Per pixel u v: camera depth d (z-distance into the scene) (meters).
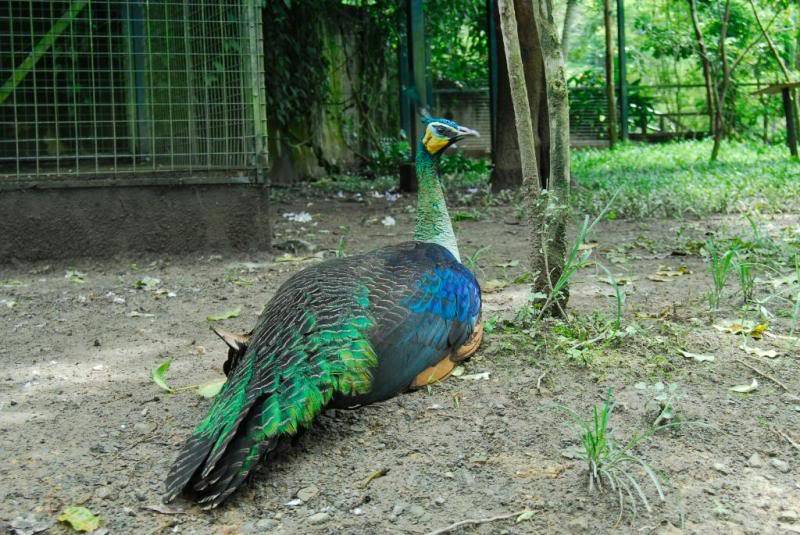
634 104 10.73
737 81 10.26
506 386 1.99
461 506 1.59
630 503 1.57
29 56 3.43
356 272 1.90
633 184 4.85
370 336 1.77
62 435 1.89
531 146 2.30
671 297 2.60
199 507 1.61
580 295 2.66
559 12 12.95
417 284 1.91
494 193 5.06
